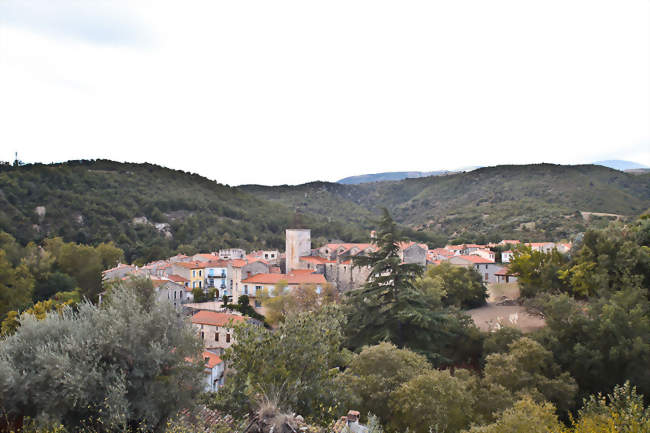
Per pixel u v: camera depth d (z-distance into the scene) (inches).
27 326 661.3
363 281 2908.5
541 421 749.3
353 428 613.6
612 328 1208.2
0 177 4768.7
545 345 1301.7
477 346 1475.1
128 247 4603.8
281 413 501.4
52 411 569.3
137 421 634.8
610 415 656.4
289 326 673.0
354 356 1032.2
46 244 3408.0
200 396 661.3
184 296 2994.6
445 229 7052.2
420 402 810.8
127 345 647.8
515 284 2613.2
